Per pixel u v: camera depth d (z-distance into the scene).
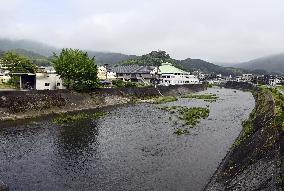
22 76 88.00
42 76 88.75
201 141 45.31
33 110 68.25
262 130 31.77
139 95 107.81
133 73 163.75
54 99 75.44
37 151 41.03
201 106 89.31
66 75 85.94
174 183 29.81
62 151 41.03
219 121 62.06
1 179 31.28
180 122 61.62
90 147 42.97
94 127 56.53
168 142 45.16
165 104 95.06
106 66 157.75
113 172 33.03
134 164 35.50
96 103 85.75
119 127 56.62
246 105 91.81
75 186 29.56
